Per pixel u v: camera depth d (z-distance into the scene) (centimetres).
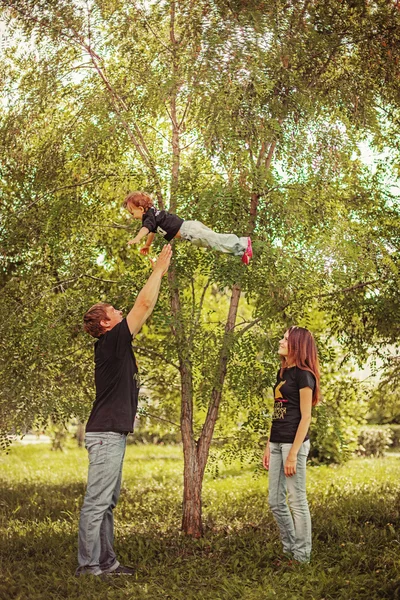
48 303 690
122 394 499
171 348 653
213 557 557
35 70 666
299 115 632
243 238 564
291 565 504
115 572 499
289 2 646
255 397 699
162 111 671
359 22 659
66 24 648
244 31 611
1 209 688
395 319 669
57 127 693
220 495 941
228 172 633
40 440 2491
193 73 620
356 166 691
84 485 1088
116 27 655
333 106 660
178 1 648
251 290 627
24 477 1223
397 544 559
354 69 675
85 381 709
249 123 610
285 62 635
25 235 670
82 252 711
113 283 705
